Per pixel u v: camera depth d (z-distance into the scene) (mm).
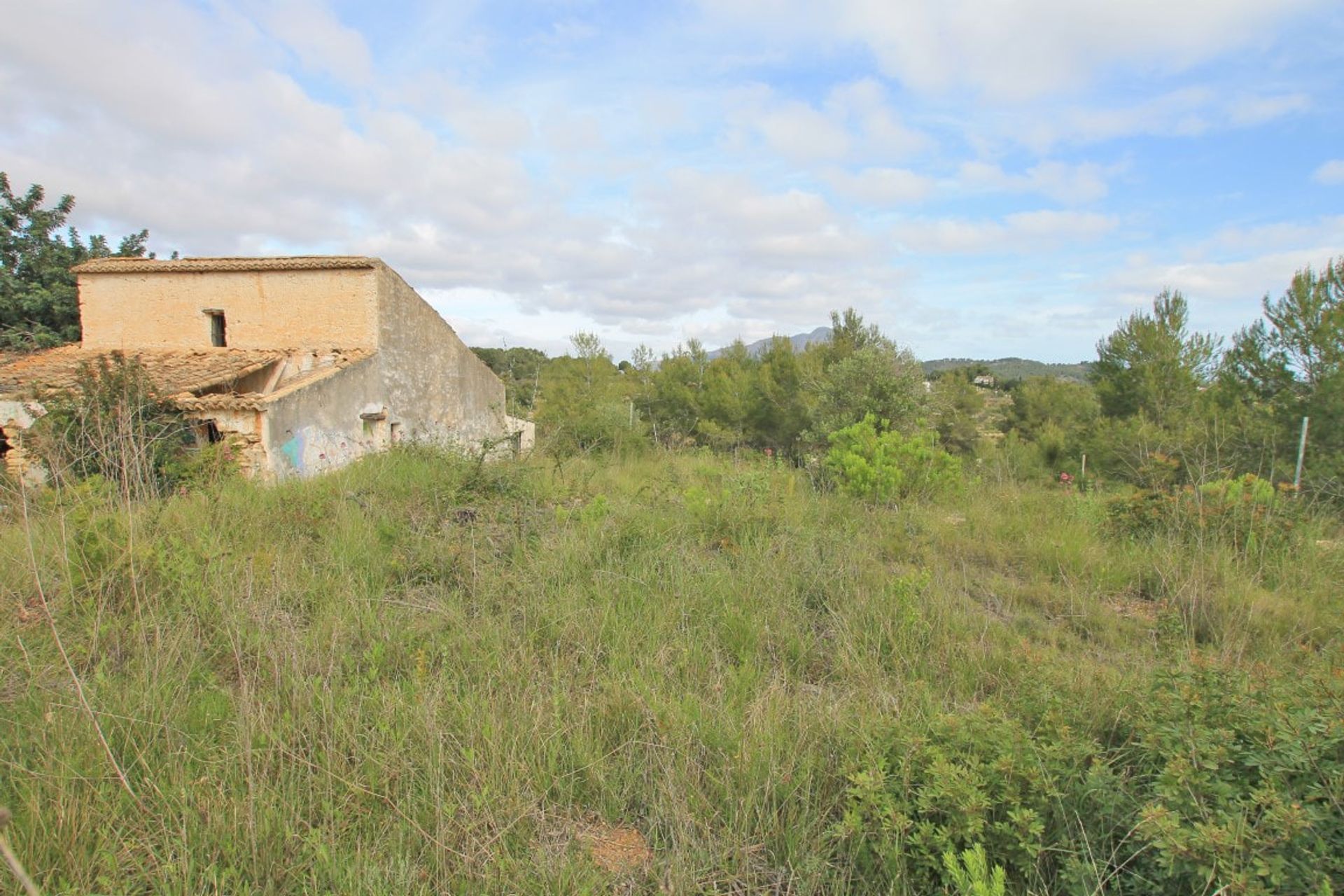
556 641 4113
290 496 7477
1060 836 2285
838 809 2672
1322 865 1930
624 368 29875
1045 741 2680
